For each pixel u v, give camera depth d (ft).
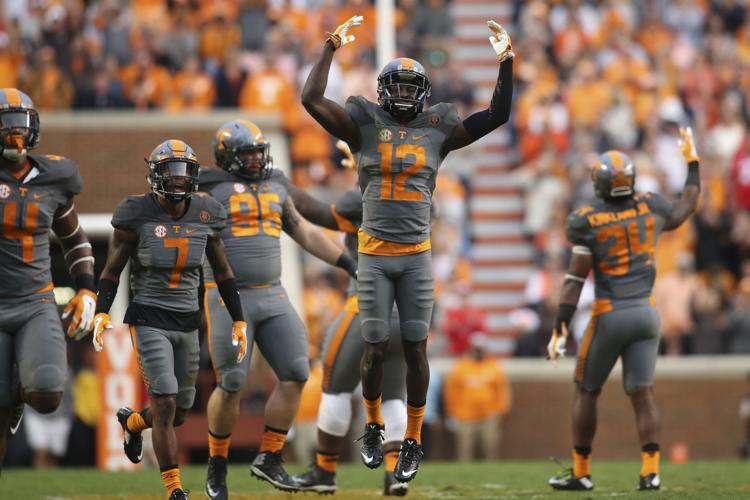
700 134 201.87
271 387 143.95
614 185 89.30
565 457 157.89
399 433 87.66
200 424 142.10
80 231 77.92
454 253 183.11
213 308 82.02
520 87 203.92
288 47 200.23
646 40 215.31
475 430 153.69
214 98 191.72
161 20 202.90
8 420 73.56
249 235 83.30
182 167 73.82
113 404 130.41
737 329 167.43
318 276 170.19
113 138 152.35
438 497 87.66
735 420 159.94
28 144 73.36
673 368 160.86
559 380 158.81
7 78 195.00
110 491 93.71
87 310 76.23
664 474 104.88
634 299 89.25
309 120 191.42
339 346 87.40
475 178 197.88
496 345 183.32
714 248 181.88
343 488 96.22
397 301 75.15
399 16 207.00
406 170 73.92
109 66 189.16
